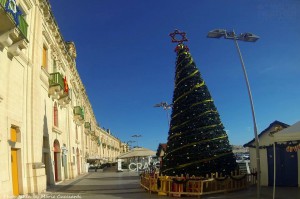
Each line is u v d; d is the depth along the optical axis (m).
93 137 65.94
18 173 15.53
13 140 15.18
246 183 15.69
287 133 10.90
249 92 14.04
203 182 13.91
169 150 15.45
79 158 39.66
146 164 39.75
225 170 14.80
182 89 15.55
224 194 14.19
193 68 15.87
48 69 22.97
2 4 11.91
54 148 24.89
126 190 17.70
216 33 14.38
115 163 56.84
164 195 14.61
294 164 16.12
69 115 31.62
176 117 15.47
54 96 23.78
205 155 14.60
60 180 26.27
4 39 13.20
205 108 15.19
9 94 14.38
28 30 17.59
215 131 15.10
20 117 15.84
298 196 12.88
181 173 14.70
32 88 17.52
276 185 16.45
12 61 14.91
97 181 26.05
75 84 38.84
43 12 21.12
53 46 24.67
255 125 13.68
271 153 16.73
